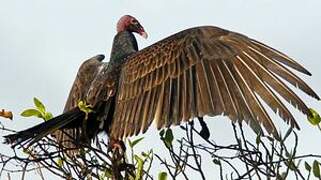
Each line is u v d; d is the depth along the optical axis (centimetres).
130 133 1018
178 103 995
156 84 1034
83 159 1020
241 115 943
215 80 980
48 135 1086
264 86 948
